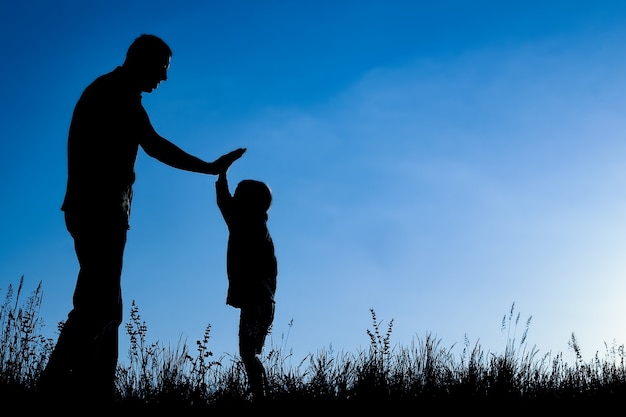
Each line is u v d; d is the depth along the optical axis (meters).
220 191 5.86
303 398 5.07
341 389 5.23
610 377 6.14
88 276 4.78
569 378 6.02
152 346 5.39
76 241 4.89
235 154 5.54
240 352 5.42
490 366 5.94
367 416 5.06
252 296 5.57
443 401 5.33
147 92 5.30
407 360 5.96
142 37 5.23
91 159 4.93
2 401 4.54
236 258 5.71
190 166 5.32
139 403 4.87
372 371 5.41
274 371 5.55
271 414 4.92
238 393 5.04
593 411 5.54
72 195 4.91
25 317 5.46
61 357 4.56
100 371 4.68
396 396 5.29
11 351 5.31
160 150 5.18
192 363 5.31
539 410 5.48
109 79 5.14
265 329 5.58
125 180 5.02
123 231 4.91
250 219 5.82
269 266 5.75
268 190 5.98
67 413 4.47
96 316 4.70
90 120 5.00
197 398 4.95
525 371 6.02
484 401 5.41
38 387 4.52
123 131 5.01
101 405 4.65
